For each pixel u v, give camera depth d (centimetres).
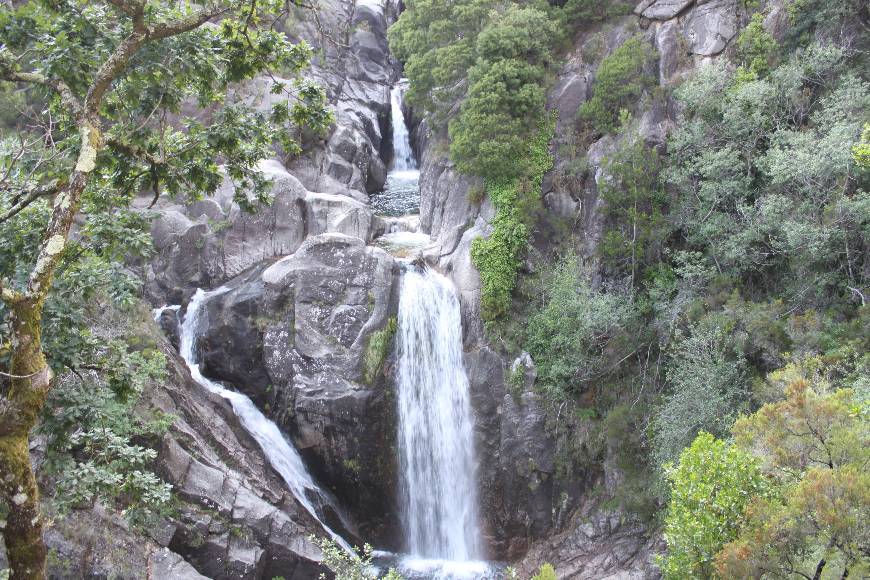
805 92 2227
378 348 2298
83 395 1177
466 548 2314
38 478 1591
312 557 1950
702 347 1917
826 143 1884
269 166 2827
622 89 2527
